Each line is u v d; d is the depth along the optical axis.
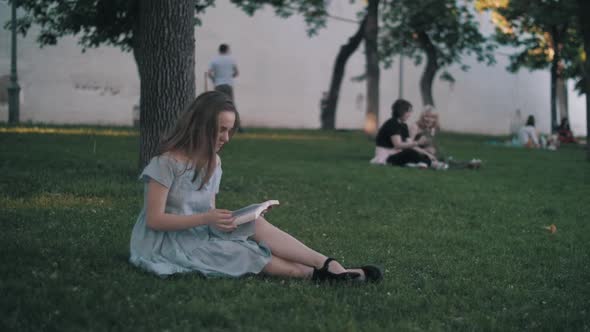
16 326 2.90
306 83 27.75
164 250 3.95
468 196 8.52
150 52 7.79
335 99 25.86
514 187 9.75
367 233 5.86
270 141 17.02
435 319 3.39
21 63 19.48
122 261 4.16
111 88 21.73
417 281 4.18
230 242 3.94
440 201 8.02
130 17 12.38
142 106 7.95
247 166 10.72
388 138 12.62
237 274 3.87
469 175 11.25
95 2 12.16
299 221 6.29
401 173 10.98
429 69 24.91
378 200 7.91
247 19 25.47
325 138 19.86
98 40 13.15
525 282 4.34
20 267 3.82
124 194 7.05
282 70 26.89
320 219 6.47
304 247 3.96
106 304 3.24
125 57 21.95
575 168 13.37
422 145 12.82
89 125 18.88
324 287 3.85
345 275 3.87
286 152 14.09
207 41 24.36
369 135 20.31
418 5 22.55
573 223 6.80
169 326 3.02
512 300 3.85
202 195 4.00
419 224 6.46
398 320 3.35
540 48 27.81
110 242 4.73
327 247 5.18
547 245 5.62
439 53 26.06
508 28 27.19
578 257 5.18
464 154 16.59
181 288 3.60
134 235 4.04
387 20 24.28
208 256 3.92
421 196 8.38
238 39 25.30
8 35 18.95
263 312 3.29
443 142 21.66
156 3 7.69
